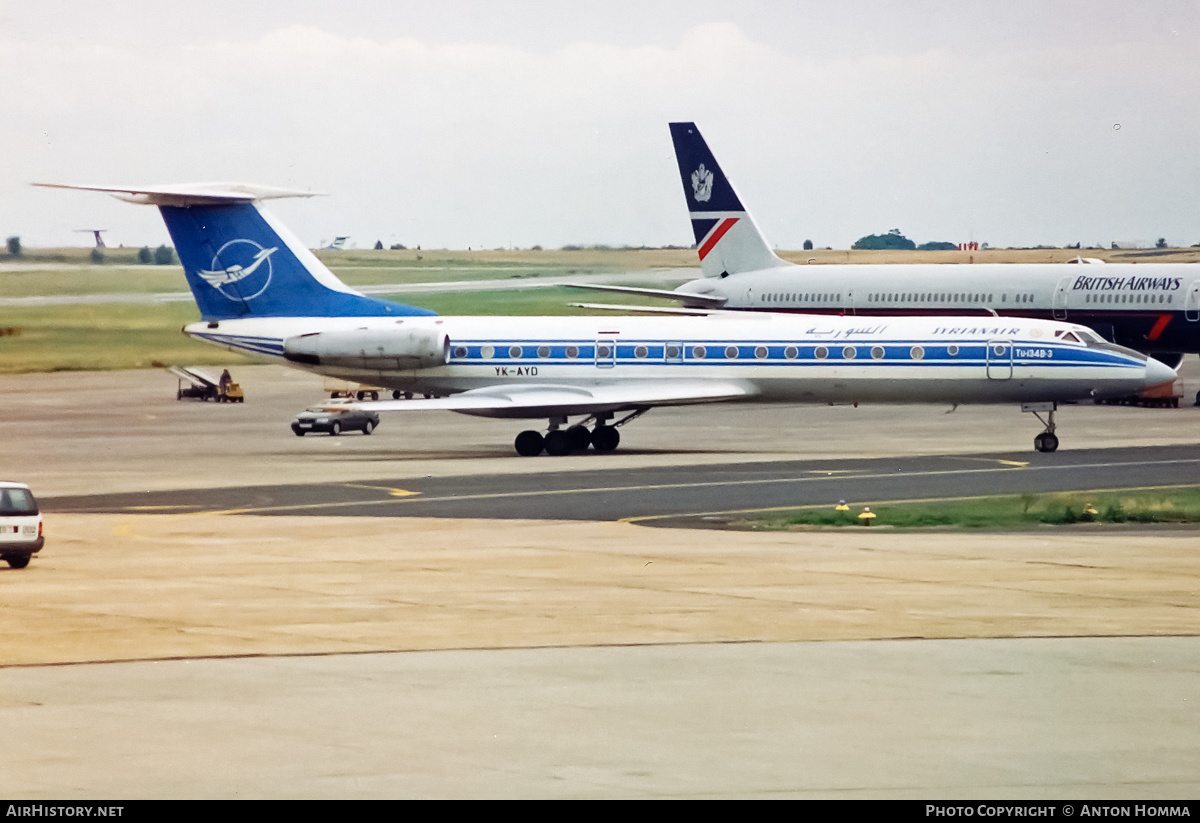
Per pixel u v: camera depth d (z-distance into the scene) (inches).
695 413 7524.6
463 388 5487.2
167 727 1571.1
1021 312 7052.2
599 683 1776.6
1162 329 6781.5
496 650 1975.9
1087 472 4434.1
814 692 1729.8
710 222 7859.3
